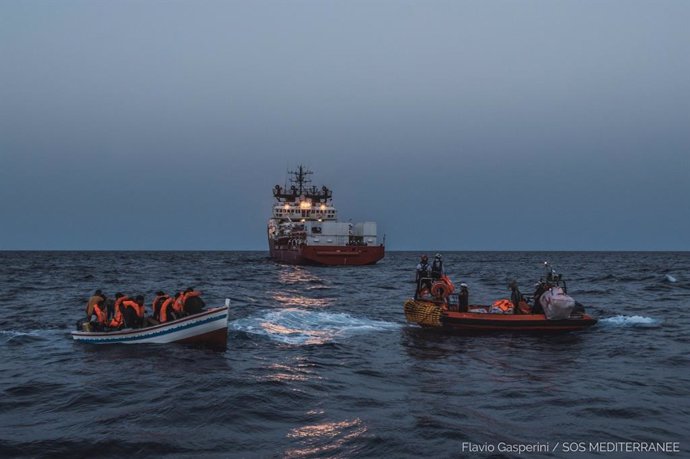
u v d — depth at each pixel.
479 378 11.24
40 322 20.42
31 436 7.60
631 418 8.37
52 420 8.42
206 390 9.98
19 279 48.84
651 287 38.16
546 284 18.02
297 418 8.38
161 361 12.99
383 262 113.94
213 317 14.62
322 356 13.65
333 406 9.05
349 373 11.71
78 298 30.30
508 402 9.30
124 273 61.69
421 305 18.02
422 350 14.56
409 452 6.86
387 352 14.29
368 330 18.06
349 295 32.22
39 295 32.19
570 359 13.30
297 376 11.30
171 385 10.50
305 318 20.42
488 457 6.68
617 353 14.00
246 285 40.84
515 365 12.59
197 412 8.64
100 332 15.51
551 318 17.16
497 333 17.25
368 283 43.91
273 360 13.11
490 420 8.24
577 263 110.50
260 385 10.33
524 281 48.41
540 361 13.07
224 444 7.21
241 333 16.86
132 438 7.45
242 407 8.86
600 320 20.22
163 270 70.44
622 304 26.50
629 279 48.34
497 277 55.53
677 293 33.25
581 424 8.06
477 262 122.38
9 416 8.68
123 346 15.08
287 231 81.00
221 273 61.69
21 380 11.17
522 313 17.88
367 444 7.14
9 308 25.19
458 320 17.45
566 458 6.69
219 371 11.80
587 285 40.81
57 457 6.82
